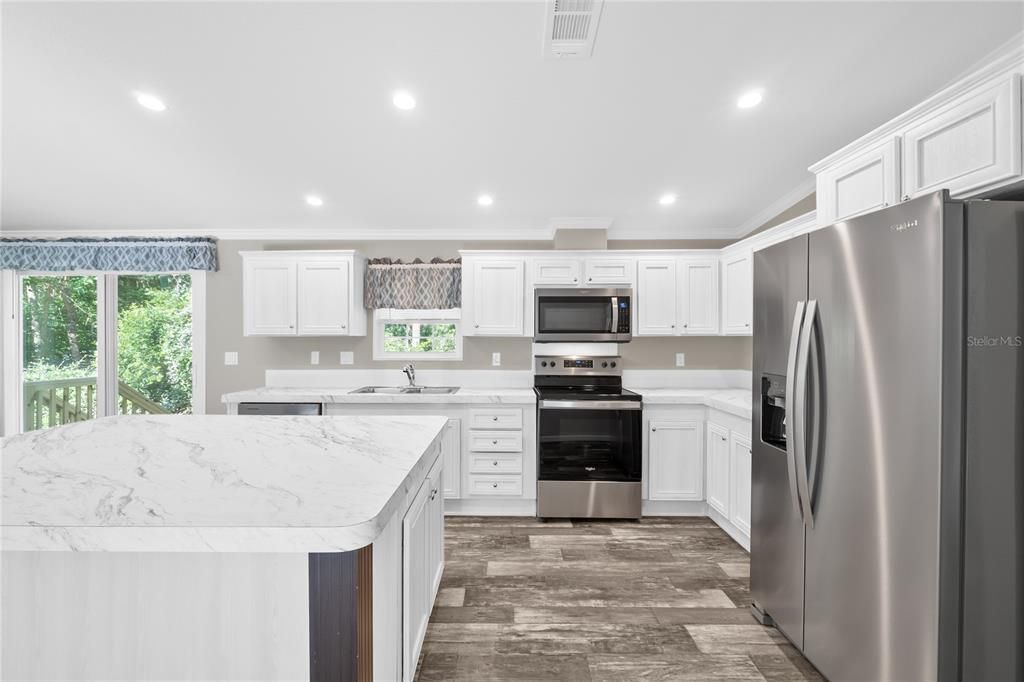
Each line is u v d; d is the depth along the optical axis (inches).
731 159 105.7
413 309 158.2
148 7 62.7
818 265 63.7
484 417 134.5
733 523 115.0
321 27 65.8
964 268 46.9
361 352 160.7
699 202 133.8
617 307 142.0
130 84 80.0
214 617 41.9
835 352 60.7
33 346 165.6
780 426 77.0
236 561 41.7
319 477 47.1
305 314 146.5
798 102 82.7
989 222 47.1
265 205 136.4
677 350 159.0
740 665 70.8
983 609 47.6
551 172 113.1
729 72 74.4
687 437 133.3
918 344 49.5
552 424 131.3
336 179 117.8
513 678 67.8
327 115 88.7
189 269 157.2
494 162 107.8
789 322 70.6
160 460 53.1
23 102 85.7
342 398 134.2
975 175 54.6
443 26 65.2
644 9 61.4
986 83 53.1
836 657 61.4
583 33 66.1
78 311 165.8
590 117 88.5
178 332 164.1
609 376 154.0
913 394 50.1
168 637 42.2
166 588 42.1
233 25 65.8
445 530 123.6
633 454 130.6
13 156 106.6
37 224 152.9
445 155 104.5
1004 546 47.6
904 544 51.3
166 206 137.3
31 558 42.5
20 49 71.3
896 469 52.1
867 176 71.6
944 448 47.2
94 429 70.2
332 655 39.1
